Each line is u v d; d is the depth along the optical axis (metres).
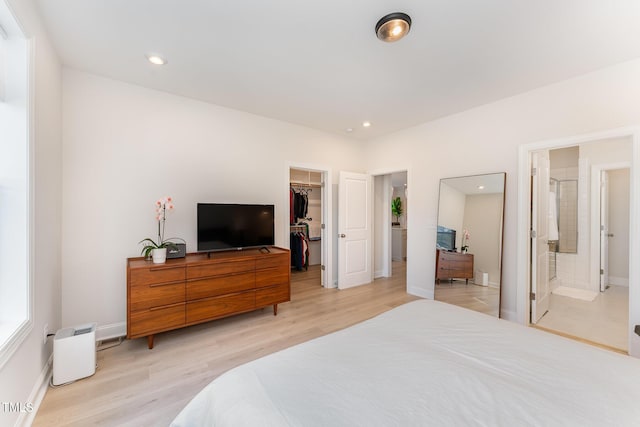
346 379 0.95
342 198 4.16
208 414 0.88
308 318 2.97
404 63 2.23
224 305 2.67
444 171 3.49
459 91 2.75
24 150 1.49
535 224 2.86
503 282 2.93
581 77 2.40
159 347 2.32
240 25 1.78
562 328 2.71
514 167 2.85
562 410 0.80
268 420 0.76
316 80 2.53
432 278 3.62
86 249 2.40
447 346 1.21
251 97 2.91
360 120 3.63
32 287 1.53
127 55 2.14
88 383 1.82
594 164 4.01
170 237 2.82
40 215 1.72
